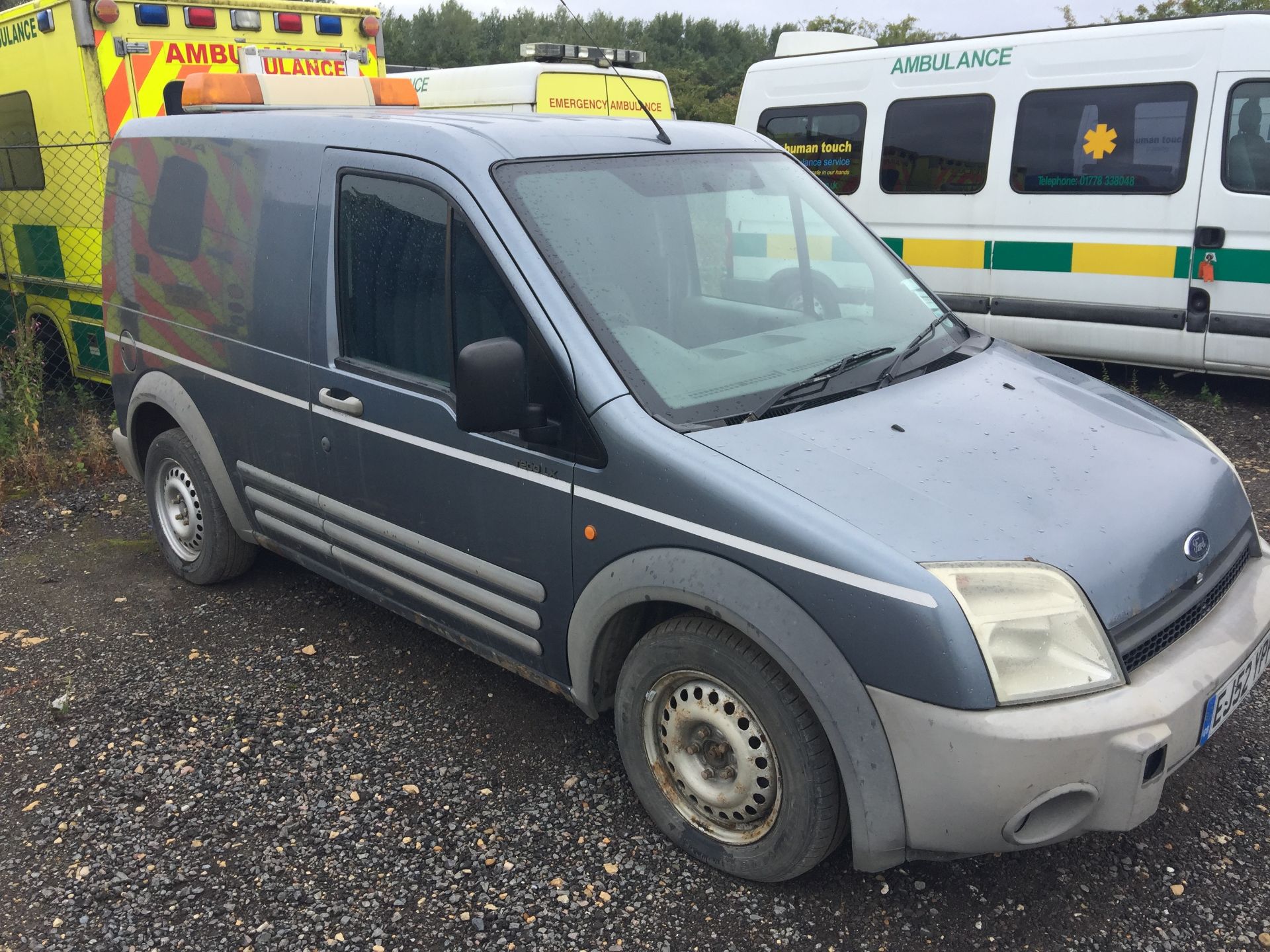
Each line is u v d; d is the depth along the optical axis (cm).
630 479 283
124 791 341
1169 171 730
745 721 280
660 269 325
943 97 832
